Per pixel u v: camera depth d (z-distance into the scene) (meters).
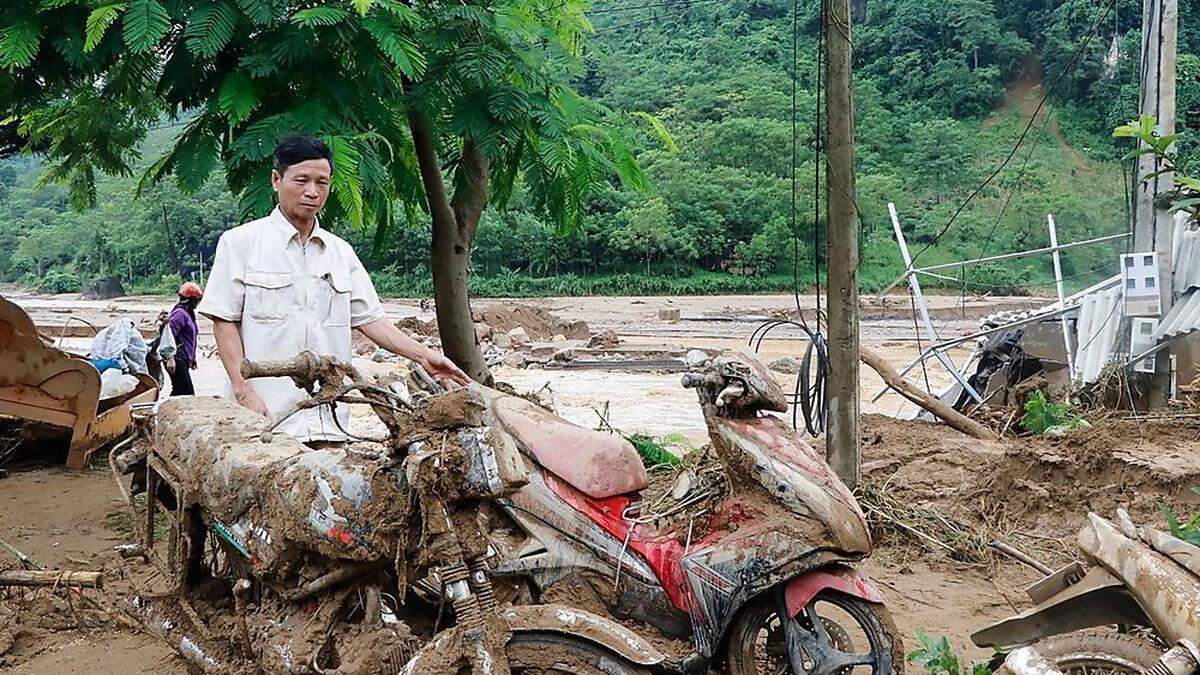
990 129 67.56
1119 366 11.30
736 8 84.94
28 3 7.19
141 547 5.16
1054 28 66.81
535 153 8.35
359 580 4.04
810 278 62.50
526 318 30.94
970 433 9.72
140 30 6.57
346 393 3.79
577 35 9.20
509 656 3.64
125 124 10.28
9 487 9.01
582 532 4.70
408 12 7.15
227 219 72.12
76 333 31.59
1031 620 4.33
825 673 4.44
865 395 17.77
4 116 10.26
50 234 80.38
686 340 29.05
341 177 6.60
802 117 68.25
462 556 3.57
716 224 64.81
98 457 10.09
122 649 5.47
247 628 4.30
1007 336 12.23
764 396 4.67
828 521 4.40
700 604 4.51
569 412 15.25
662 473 8.07
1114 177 60.50
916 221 60.88
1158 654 3.96
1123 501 7.94
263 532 4.16
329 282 5.24
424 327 27.92
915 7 73.38
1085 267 55.69
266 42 6.91
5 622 5.66
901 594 6.43
